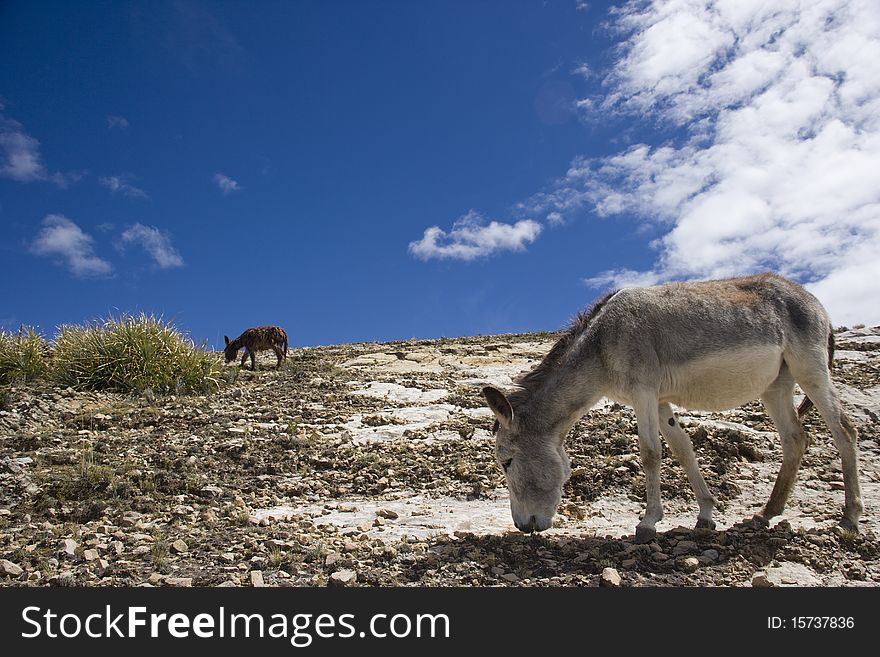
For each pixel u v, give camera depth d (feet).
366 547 19.11
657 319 19.69
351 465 29.60
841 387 38.37
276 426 35.04
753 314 20.35
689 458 21.01
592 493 25.79
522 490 19.67
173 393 43.55
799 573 17.54
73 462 27.91
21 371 43.09
